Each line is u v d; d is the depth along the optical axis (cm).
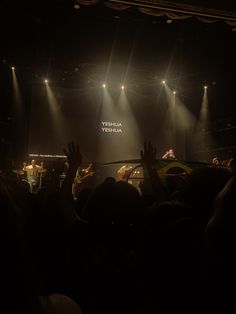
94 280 132
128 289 129
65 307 73
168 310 104
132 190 137
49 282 167
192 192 116
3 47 999
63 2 359
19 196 192
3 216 55
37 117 1265
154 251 112
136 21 803
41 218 186
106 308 129
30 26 861
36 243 174
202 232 106
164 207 119
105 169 1296
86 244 136
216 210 83
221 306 86
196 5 283
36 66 1147
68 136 1304
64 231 169
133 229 132
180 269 103
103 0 290
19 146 1245
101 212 133
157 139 1405
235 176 82
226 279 83
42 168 1102
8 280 52
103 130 1348
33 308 53
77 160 204
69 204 177
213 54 998
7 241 54
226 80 1178
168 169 299
